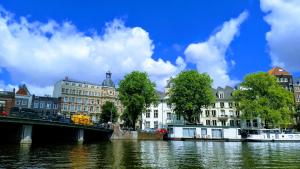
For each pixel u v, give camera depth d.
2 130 41.97
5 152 27.55
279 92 71.31
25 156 24.58
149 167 19.17
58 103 103.69
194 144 50.59
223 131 70.06
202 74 79.69
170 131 71.81
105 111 105.94
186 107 75.25
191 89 77.19
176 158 25.16
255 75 74.06
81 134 49.94
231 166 20.02
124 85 80.69
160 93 103.81
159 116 99.50
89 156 25.75
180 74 80.12
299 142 63.28
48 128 49.00
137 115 79.88
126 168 18.55
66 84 112.06
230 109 97.81
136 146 42.06
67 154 27.20
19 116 39.44
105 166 19.34
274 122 68.25
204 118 99.19
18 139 38.78
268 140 66.19
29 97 96.88
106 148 36.62
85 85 116.38
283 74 104.06
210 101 77.69
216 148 39.53
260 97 72.44
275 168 19.11
